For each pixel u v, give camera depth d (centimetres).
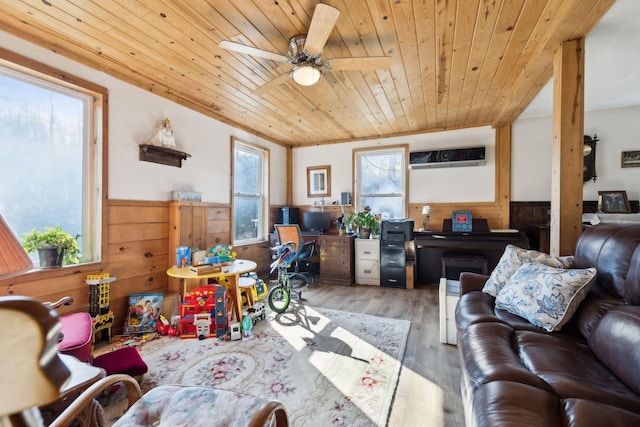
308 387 174
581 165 200
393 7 176
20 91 208
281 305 317
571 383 101
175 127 316
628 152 349
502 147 405
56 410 121
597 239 164
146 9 178
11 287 192
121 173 262
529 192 395
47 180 222
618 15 186
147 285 283
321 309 315
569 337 143
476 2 172
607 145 356
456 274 407
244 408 95
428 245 388
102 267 245
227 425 89
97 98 248
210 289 261
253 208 460
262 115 381
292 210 504
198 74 267
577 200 201
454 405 158
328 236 437
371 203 489
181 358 209
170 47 222
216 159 374
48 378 40
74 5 174
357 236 445
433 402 160
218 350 221
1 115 200
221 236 379
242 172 436
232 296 274
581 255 174
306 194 531
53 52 216
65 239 216
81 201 241
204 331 244
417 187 455
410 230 405
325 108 355
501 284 204
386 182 481
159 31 202
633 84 292
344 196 491
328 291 391
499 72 261
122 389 168
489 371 111
